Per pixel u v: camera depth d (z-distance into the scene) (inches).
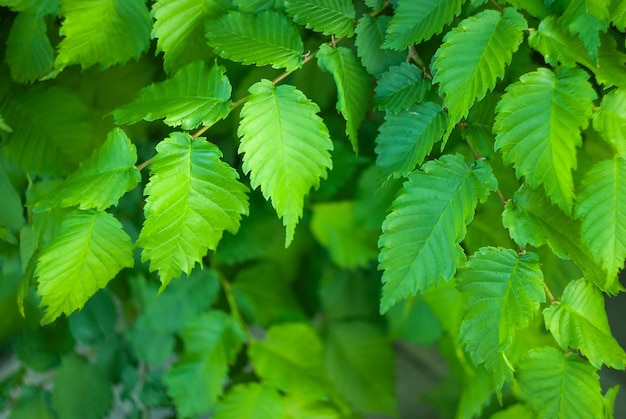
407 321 35.0
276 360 33.4
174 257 26.1
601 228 26.0
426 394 36.4
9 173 30.1
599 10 25.7
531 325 30.8
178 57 28.0
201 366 33.2
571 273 30.3
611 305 34.7
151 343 33.9
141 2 27.9
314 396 33.2
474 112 27.6
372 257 34.7
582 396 26.2
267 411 32.7
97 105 31.4
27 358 32.4
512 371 25.8
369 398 35.1
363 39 27.4
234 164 33.0
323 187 32.6
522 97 25.8
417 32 26.4
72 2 27.8
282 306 34.6
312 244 35.2
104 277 26.6
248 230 33.7
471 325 26.3
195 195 26.2
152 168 26.1
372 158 32.5
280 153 26.4
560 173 25.5
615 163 26.2
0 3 28.2
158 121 32.6
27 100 30.1
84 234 26.6
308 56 27.3
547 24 26.3
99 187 26.6
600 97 29.0
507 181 28.2
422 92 26.9
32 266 27.7
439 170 26.5
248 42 27.2
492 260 26.4
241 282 34.3
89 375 33.2
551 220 26.5
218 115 26.6
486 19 26.0
